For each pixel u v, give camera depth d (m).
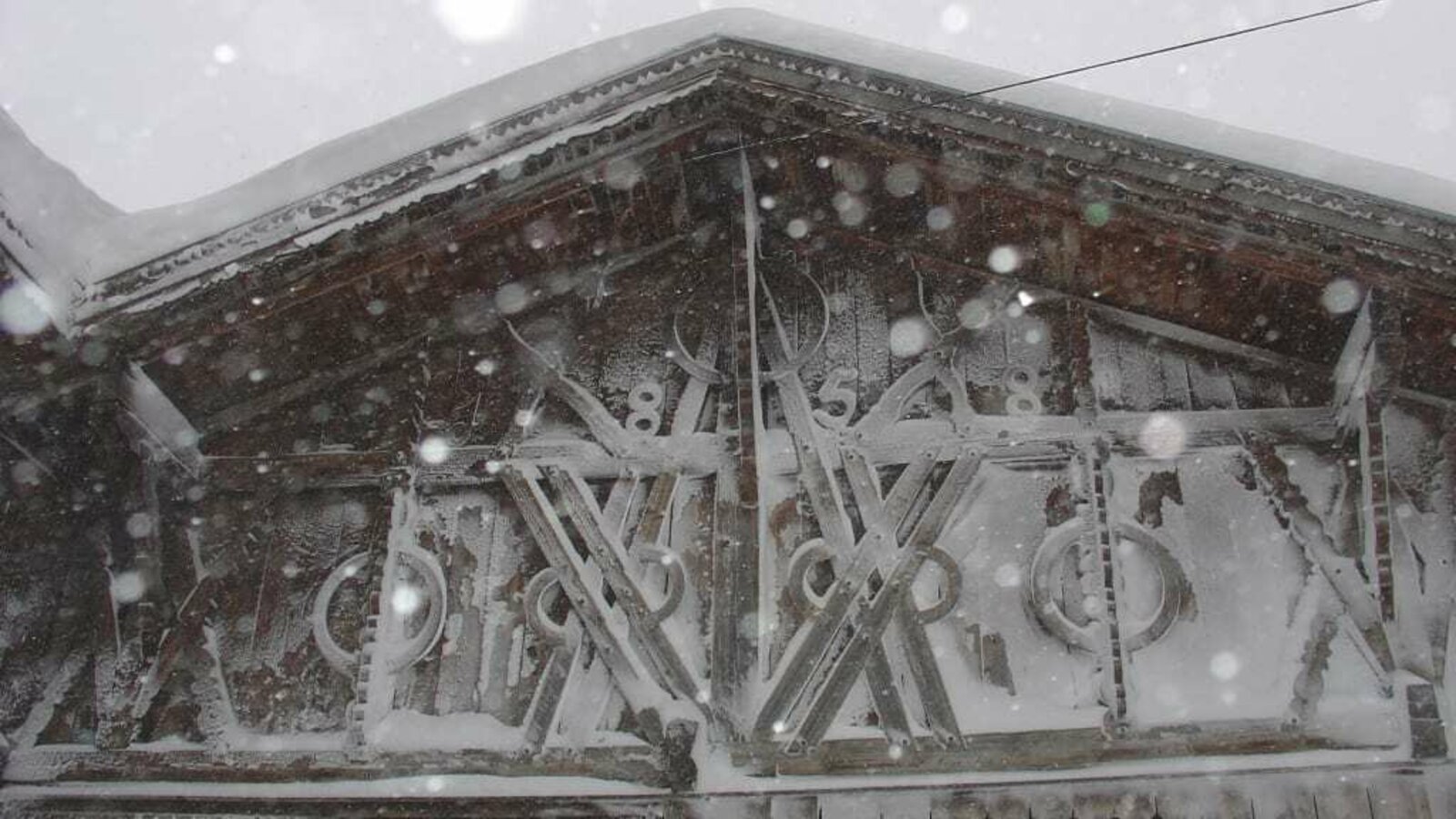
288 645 8.64
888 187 9.23
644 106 8.83
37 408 8.77
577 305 9.67
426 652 8.43
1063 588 8.05
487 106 8.75
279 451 9.30
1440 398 8.35
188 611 8.73
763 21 8.97
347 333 9.38
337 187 8.59
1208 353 8.84
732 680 7.96
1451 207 7.74
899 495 8.45
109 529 8.95
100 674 8.56
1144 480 8.41
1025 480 8.48
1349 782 7.25
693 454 8.80
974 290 9.30
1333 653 7.64
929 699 7.78
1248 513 8.21
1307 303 8.43
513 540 8.79
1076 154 8.34
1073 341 8.91
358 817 7.92
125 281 8.47
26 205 8.32
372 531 8.92
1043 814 7.41
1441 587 7.74
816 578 8.30
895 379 9.02
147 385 9.05
